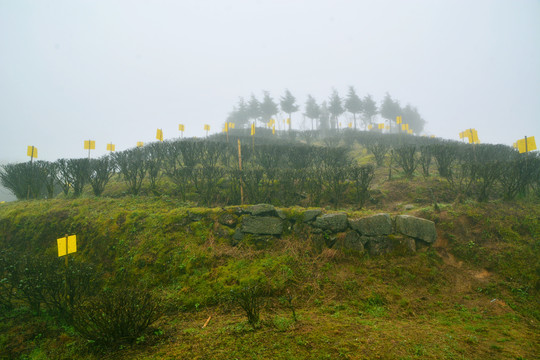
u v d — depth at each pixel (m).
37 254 6.50
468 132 9.71
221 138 14.86
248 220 6.21
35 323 4.19
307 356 3.01
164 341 3.51
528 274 4.96
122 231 6.30
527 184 7.25
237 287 4.72
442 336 3.56
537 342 3.51
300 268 5.25
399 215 6.16
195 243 5.92
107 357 3.26
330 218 6.04
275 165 9.71
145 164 8.70
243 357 3.01
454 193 7.91
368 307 4.47
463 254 5.66
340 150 9.92
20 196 9.52
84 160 8.67
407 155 9.58
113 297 3.75
